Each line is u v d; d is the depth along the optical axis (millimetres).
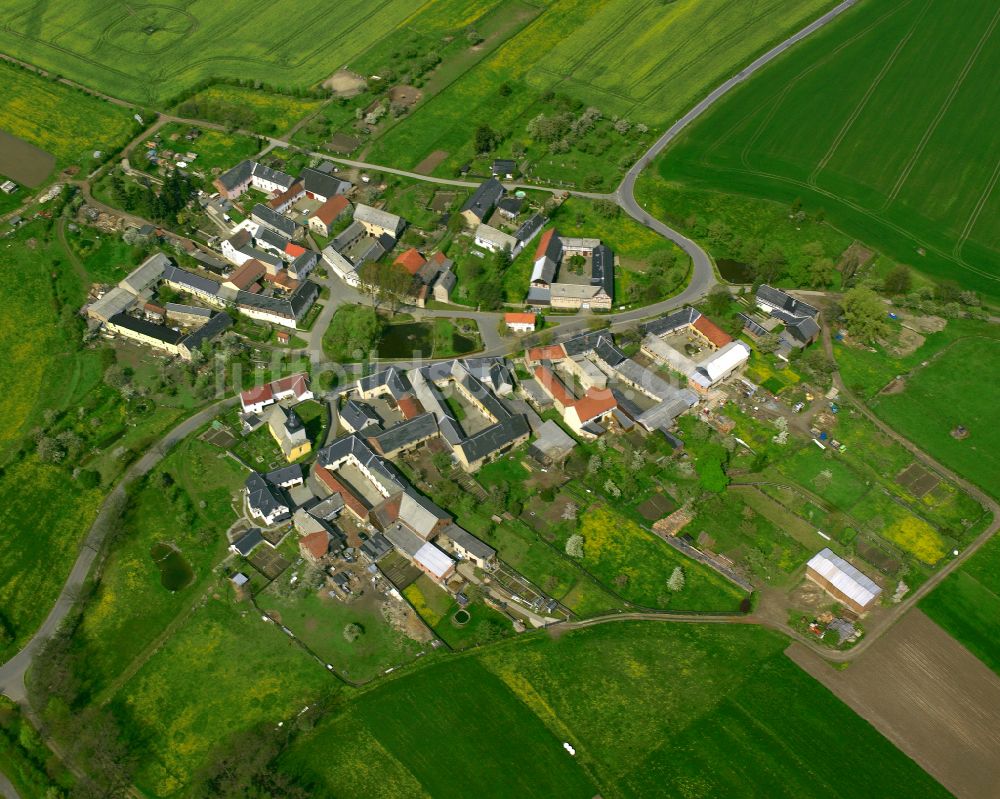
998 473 166375
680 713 133375
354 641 141500
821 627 143125
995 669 138500
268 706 133875
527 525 157875
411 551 151375
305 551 152125
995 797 124062
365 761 127625
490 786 125250
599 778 126188
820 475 165750
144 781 125688
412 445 168500
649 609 146625
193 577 150125
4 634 142875
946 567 151875
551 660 139750
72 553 154125
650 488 164125
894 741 130000
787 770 126812
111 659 139625
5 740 129875
